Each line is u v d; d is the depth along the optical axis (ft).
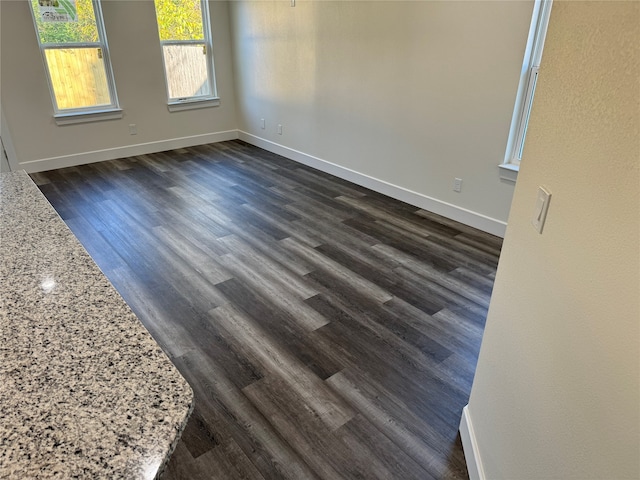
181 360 7.20
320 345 7.57
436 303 8.73
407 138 12.85
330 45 14.15
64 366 2.93
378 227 11.97
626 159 2.41
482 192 11.42
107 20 15.58
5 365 2.93
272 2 15.76
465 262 10.23
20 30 14.19
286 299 8.82
